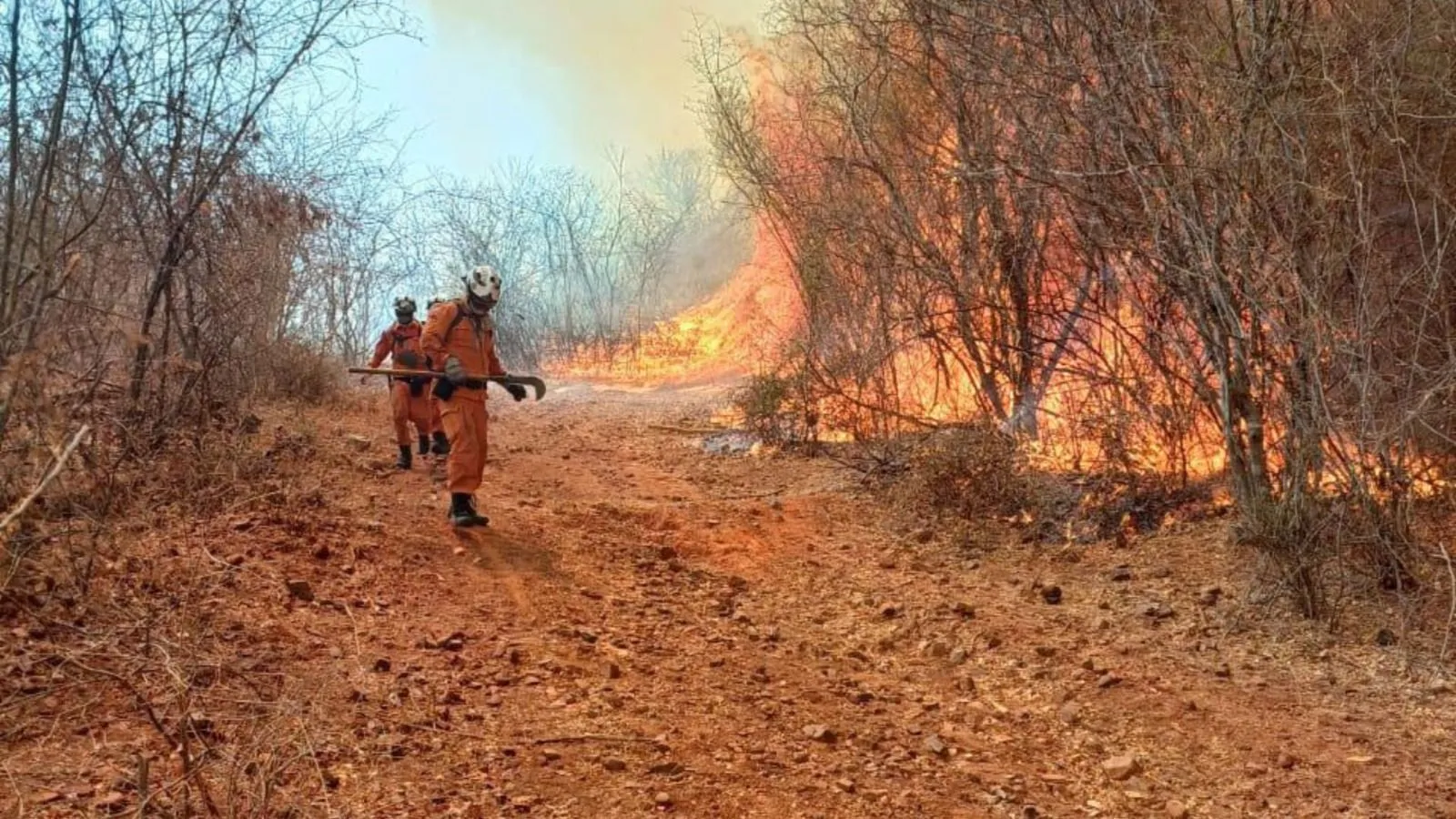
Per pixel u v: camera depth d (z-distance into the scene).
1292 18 6.14
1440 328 6.21
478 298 6.83
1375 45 6.04
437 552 6.17
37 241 5.05
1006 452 8.61
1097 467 8.58
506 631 5.11
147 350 6.24
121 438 6.05
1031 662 5.45
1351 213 6.16
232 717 3.57
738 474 10.62
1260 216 6.16
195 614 4.29
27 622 3.96
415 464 9.18
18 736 3.29
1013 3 7.66
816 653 5.46
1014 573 7.10
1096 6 6.72
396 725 3.80
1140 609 6.18
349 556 5.70
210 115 6.94
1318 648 5.48
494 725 3.97
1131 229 7.05
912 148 9.94
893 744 4.33
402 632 4.84
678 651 5.21
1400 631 5.54
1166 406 8.04
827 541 7.99
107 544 4.75
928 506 8.53
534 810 3.37
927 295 9.87
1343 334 5.73
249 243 7.96
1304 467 5.88
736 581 6.65
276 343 11.27
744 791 3.72
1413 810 3.86
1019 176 7.64
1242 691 5.02
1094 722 4.71
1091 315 8.77
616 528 7.56
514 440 12.45
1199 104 6.38
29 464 4.17
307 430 8.97
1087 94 6.93
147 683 3.67
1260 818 3.84
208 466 6.35
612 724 4.14
